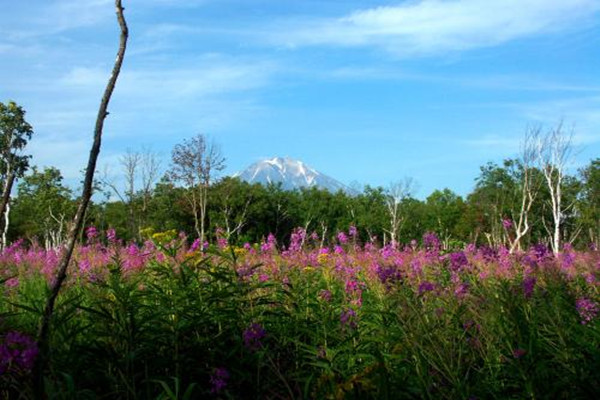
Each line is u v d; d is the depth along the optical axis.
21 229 50.00
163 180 44.31
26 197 51.47
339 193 68.50
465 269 7.29
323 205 63.50
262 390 4.40
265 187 60.69
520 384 4.14
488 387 4.19
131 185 43.06
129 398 4.10
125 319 4.34
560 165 42.44
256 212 53.62
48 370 3.99
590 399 3.81
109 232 13.08
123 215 47.34
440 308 5.25
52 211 48.28
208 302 4.95
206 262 5.80
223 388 4.11
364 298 6.73
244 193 54.00
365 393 3.98
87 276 7.48
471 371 4.50
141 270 7.21
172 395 3.54
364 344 5.00
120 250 11.56
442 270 7.55
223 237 12.52
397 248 14.92
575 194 51.12
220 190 52.03
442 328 4.67
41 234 49.03
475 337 4.70
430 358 4.21
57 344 4.39
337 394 4.02
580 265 9.59
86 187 3.98
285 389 4.44
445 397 3.97
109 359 4.16
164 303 4.91
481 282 6.90
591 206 49.66
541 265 7.64
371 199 70.56
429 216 64.62
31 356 3.28
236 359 4.57
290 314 5.44
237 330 4.87
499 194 53.22
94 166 4.02
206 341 4.67
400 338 4.77
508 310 4.72
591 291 6.79
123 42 4.17
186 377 4.41
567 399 3.90
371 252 14.67
